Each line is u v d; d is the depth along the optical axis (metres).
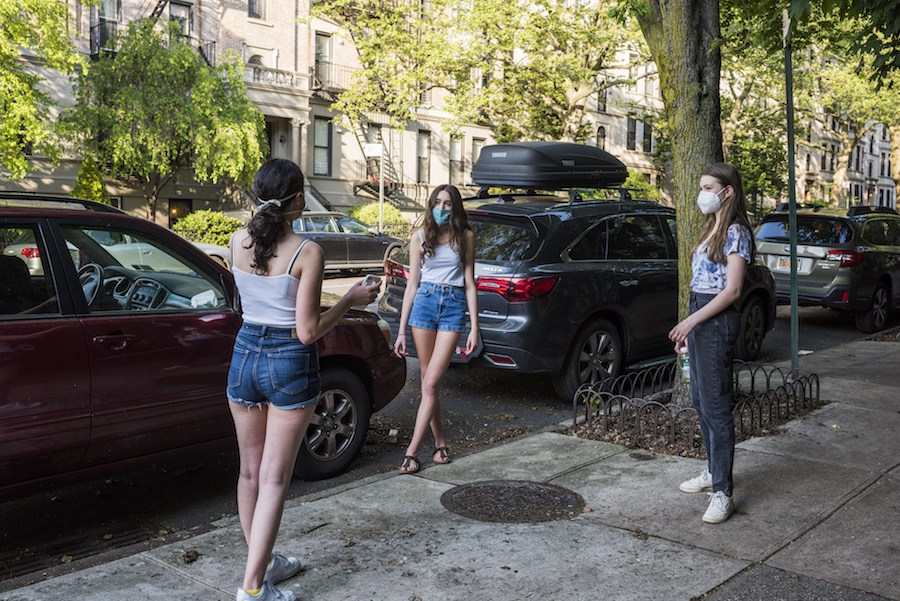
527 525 4.11
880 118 35.94
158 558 3.69
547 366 6.73
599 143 43.78
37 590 3.35
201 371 4.41
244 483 3.35
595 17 25.41
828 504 4.43
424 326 5.02
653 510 4.34
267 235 2.97
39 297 3.88
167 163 24.47
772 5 7.91
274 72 30.59
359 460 5.60
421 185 36.72
